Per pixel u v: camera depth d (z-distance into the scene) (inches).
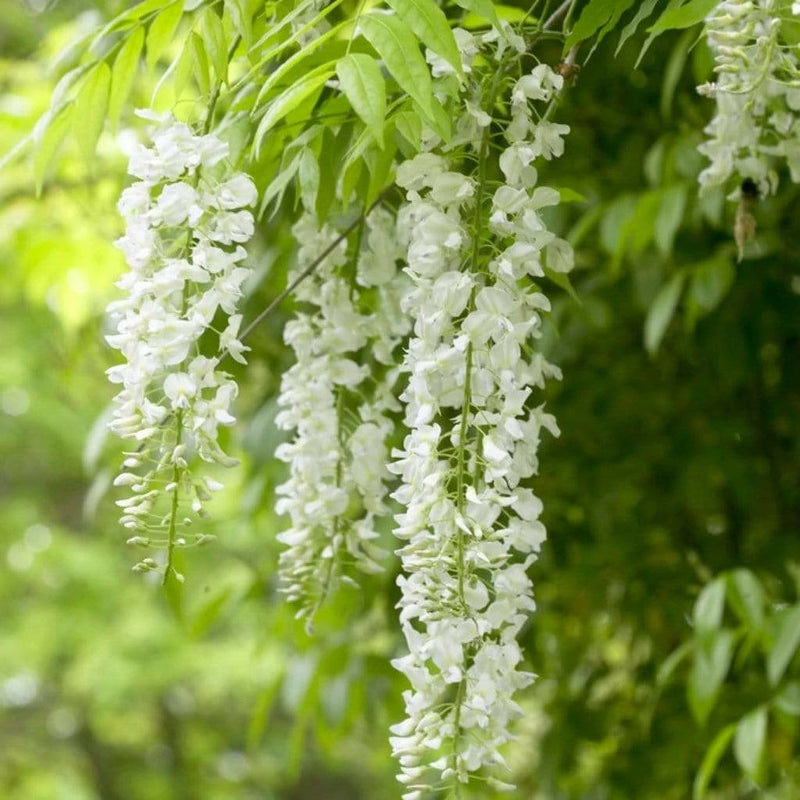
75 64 92.0
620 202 93.9
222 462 72.3
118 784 356.2
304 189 74.9
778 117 80.9
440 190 72.1
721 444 102.7
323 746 102.8
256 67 73.3
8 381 251.4
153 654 289.9
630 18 83.4
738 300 99.9
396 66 70.5
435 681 72.1
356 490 79.6
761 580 104.7
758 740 87.9
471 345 71.0
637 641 113.0
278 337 99.4
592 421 104.7
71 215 117.9
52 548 288.2
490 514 71.2
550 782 112.2
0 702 334.0
